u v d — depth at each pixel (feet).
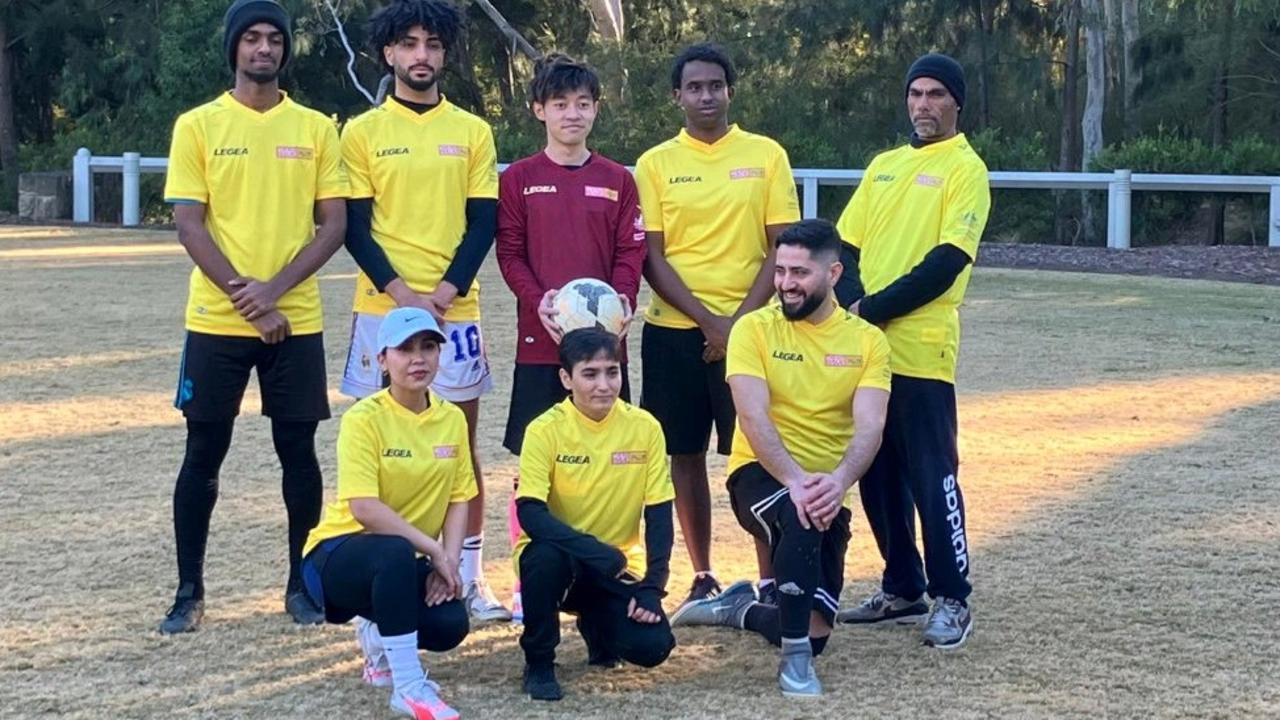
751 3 101.19
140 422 28.55
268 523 21.88
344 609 15.38
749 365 16.58
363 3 91.56
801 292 16.33
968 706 14.97
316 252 17.79
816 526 15.67
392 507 16.10
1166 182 69.10
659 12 102.12
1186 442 27.48
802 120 96.63
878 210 17.99
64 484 23.89
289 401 17.92
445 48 18.42
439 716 14.39
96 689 15.35
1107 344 39.14
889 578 17.95
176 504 17.58
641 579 15.92
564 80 18.16
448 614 15.37
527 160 18.60
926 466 17.10
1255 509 22.66
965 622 17.03
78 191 81.97
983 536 21.33
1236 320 43.86
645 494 16.28
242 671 16.01
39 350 36.47
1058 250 65.92
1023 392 32.48
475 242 18.20
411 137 18.24
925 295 16.92
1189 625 17.47
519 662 16.58
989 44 93.40
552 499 16.22
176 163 17.53
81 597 18.40
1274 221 67.46
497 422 28.81
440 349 17.17
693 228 18.67
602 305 17.21
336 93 102.22
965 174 17.38
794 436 16.76
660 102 87.15
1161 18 90.22
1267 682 15.58
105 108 103.45
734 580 19.43
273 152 17.65
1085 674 15.89
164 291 48.03
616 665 16.43
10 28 102.94
